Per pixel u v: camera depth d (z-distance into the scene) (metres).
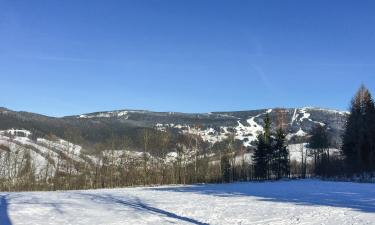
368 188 64.62
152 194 54.66
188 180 124.25
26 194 52.56
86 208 33.34
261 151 130.12
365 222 26.59
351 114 116.31
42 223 25.55
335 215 30.30
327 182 91.50
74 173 114.44
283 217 29.80
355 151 112.75
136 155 124.19
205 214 31.47
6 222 25.33
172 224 26.48
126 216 29.52
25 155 110.50
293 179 118.56
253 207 36.34
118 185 115.56
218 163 132.25
